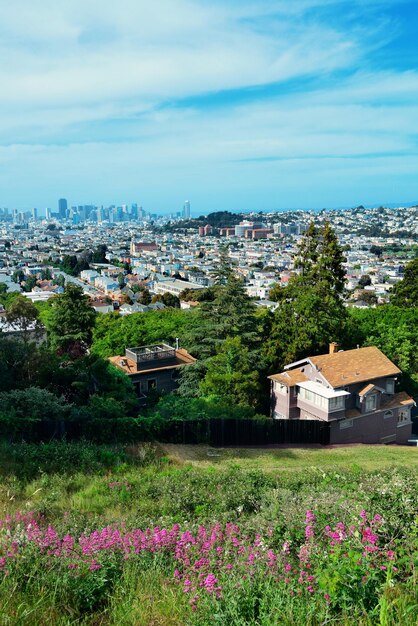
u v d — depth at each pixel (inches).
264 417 1168.2
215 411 1138.0
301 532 298.0
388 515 282.8
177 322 1863.9
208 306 1551.4
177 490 590.9
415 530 252.5
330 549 247.4
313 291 1593.3
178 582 250.1
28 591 231.0
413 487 328.5
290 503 378.0
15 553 266.4
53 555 274.1
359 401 1196.5
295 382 1249.4
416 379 1494.8
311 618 187.5
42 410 912.3
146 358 1423.5
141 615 213.5
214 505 532.4
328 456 984.9
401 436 1280.8
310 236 1710.1
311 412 1197.1
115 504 553.9
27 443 823.1
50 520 448.1
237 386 1227.2
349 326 1571.1
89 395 1137.4
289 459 943.7
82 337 1507.1
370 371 1230.9
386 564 213.5
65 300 1519.4
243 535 320.5
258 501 526.9
